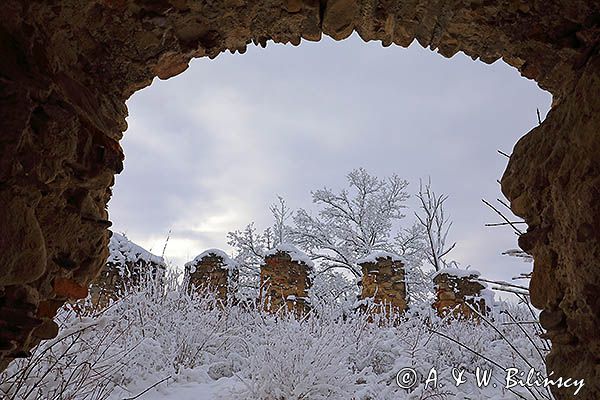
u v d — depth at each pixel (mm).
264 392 4535
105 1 2227
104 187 2492
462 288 8914
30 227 1837
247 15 2787
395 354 5855
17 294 1865
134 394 4684
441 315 8359
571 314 2113
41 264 1891
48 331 2221
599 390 1903
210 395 4910
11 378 3225
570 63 2432
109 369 4379
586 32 2248
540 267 2348
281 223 16516
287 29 2988
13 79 1772
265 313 6812
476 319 7254
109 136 2543
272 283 8828
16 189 1789
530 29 2521
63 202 2164
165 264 7121
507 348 5652
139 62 2658
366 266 9219
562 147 2125
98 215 2438
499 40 2771
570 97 2160
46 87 1929
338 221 16688
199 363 5867
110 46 2467
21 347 2023
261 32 3000
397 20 2969
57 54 2131
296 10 2812
